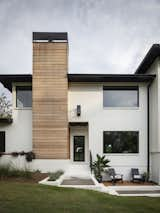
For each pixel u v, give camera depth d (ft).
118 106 71.67
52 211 27.37
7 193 34.35
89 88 71.61
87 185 48.29
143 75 67.56
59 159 65.62
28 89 71.82
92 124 70.74
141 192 49.73
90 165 67.51
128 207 31.32
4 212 26.27
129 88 72.02
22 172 52.95
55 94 67.15
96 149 70.13
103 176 68.08
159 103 63.41
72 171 68.64
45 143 66.13
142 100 71.31
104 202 33.42
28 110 70.90
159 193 48.37
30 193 35.19
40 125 66.49
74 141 72.49
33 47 68.23
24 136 70.23
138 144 70.23
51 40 68.18
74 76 68.64
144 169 69.46
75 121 70.69
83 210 28.50
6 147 69.97
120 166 69.62
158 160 62.08
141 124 70.74
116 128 70.69
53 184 47.06
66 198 34.01
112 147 70.28
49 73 67.67
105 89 72.18
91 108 71.10
